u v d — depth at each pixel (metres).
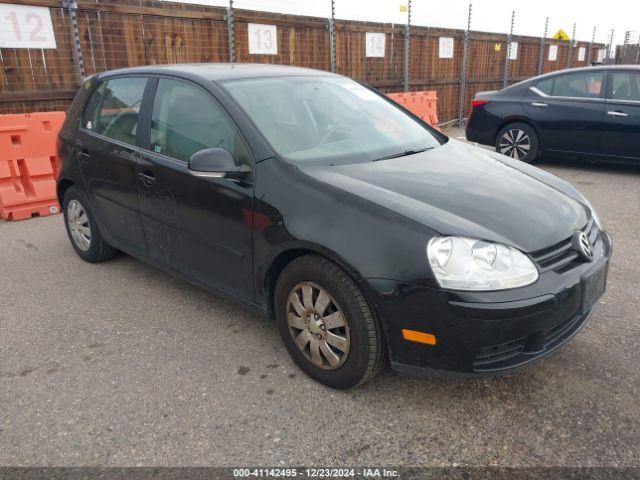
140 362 3.09
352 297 2.53
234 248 3.06
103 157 3.98
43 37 7.06
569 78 7.90
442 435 2.47
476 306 2.29
